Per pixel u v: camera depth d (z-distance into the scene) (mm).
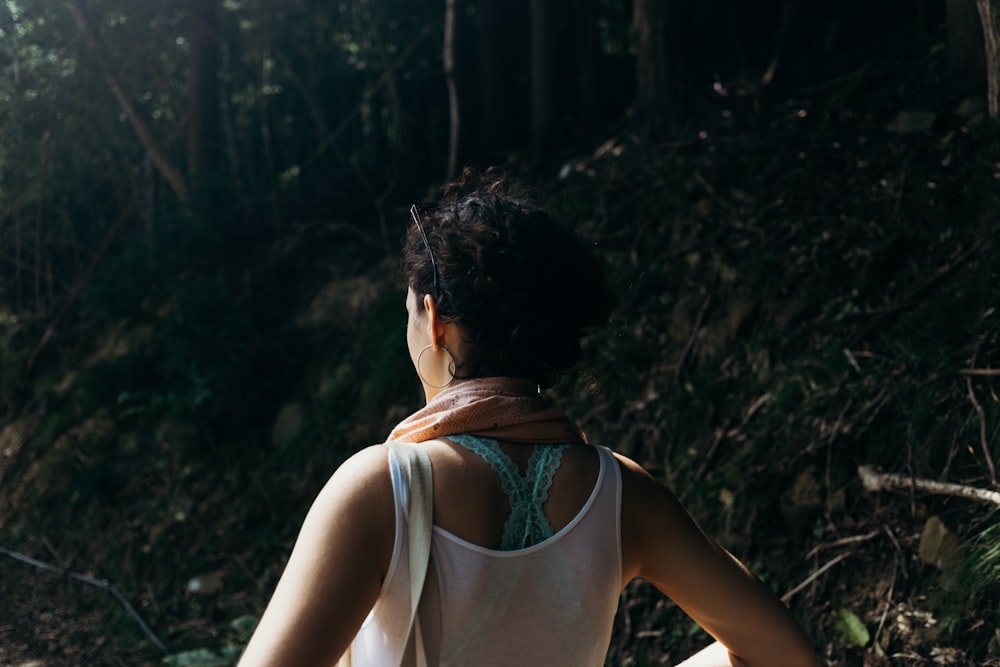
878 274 3828
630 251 4855
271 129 8477
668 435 3918
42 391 7270
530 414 1083
